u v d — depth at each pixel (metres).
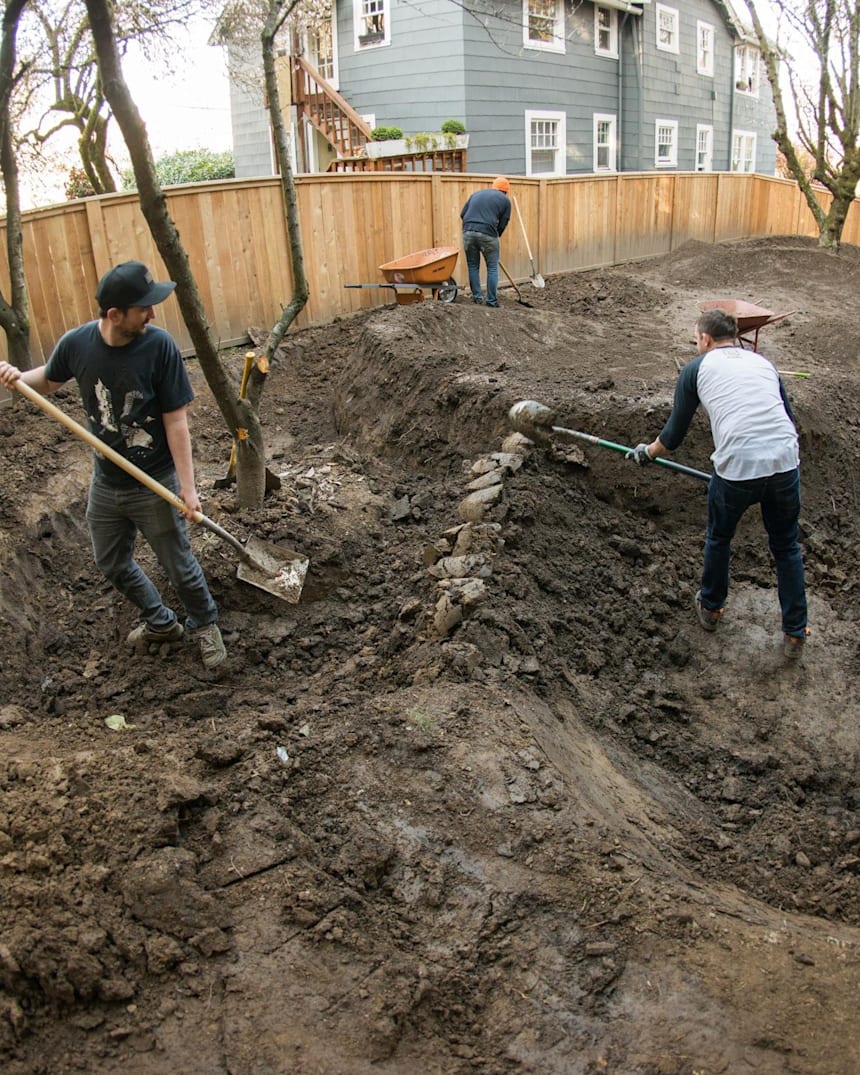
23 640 5.16
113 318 3.84
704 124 23.55
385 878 3.16
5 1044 2.47
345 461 7.18
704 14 22.45
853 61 14.98
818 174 15.96
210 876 3.07
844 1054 2.52
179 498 4.47
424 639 4.68
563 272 14.48
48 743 4.05
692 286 13.62
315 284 10.61
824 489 7.18
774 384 5.11
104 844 3.04
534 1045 2.61
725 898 3.29
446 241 12.29
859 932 3.34
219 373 5.48
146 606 4.79
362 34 16.86
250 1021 2.60
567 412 6.71
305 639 5.18
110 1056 2.49
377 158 15.04
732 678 5.34
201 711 4.58
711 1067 2.50
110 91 4.41
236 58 12.23
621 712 4.79
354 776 3.57
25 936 2.66
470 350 8.64
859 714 5.07
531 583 5.30
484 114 16.38
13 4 6.45
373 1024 2.60
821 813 4.32
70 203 8.15
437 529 6.04
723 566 5.39
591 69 18.94
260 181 9.78
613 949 2.88
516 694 4.17
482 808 3.40
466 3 15.27
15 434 7.00
